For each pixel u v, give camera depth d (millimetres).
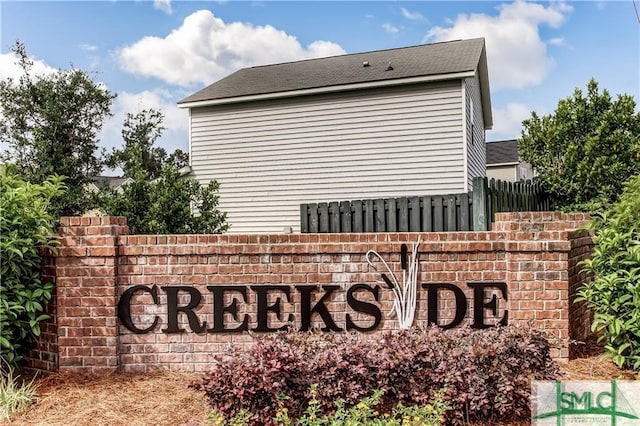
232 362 3270
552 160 11945
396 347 3348
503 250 4559
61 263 4508
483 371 3215
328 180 12117
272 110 12602
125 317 4551
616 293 4203
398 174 11469
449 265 4594
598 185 11062
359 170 11828
